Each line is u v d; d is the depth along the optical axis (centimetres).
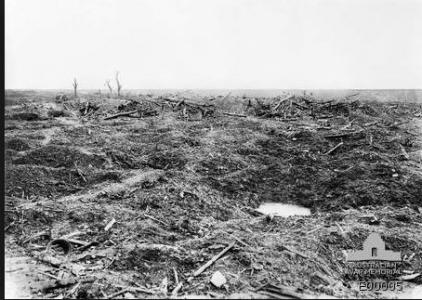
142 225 502
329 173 588
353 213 547
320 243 499
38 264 459
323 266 480
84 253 472
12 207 523
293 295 436
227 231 510
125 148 594
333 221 536
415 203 561
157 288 439
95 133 591
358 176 579
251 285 444
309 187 582
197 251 479
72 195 548
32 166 559
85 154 579
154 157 594
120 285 437
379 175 579
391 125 596
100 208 523
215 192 566
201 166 586
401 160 589
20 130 571
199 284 443
